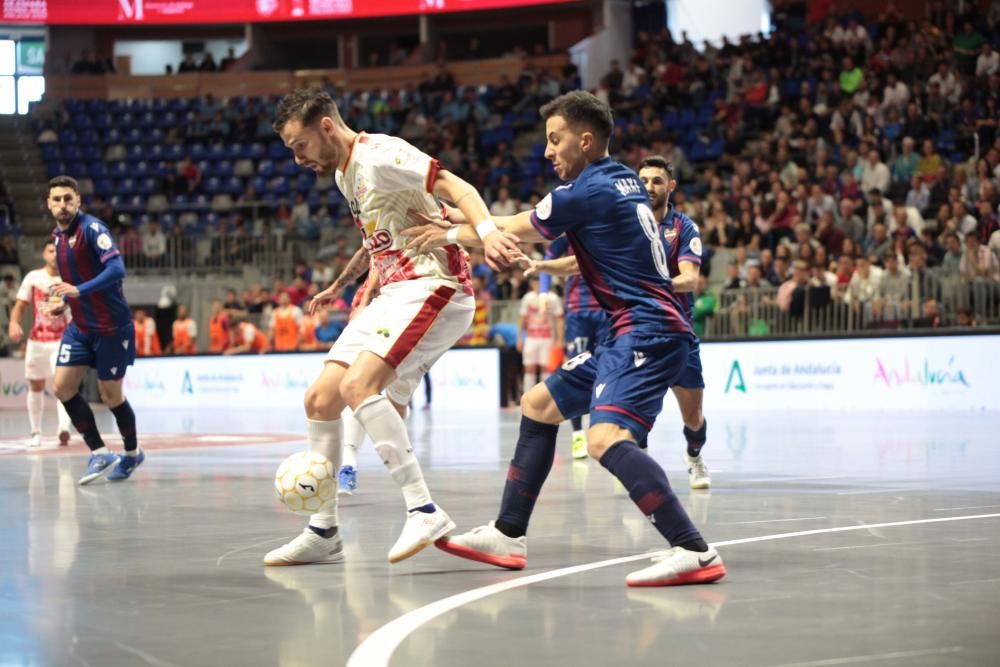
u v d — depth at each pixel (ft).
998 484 24.36
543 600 12.57
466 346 66.59
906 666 9.53
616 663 9.73
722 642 10.48
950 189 64.34
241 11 101.40
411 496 14.83
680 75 88.02
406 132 93.56
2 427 52.21
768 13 99.09
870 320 56.85
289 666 9.76
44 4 101.04
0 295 76.79
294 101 15.60
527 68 97.50
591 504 21.66
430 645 10.46
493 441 39.27
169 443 40.06
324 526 15.37
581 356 15.07
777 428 43.19
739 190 71.51
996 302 54.85
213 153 96.37
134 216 92.27
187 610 12.18
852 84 79.00
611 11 101.35
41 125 99.91
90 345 26.78
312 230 83.76
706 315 60.70
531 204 78.84
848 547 16.08
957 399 53.47
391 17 108.37
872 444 35.17
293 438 42.57
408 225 15.85
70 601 12.72
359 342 15.81
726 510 20.45
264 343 72.33
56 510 21.42
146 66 111.65
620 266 14.34
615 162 14.87
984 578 13.65
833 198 67.05
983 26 79.66
